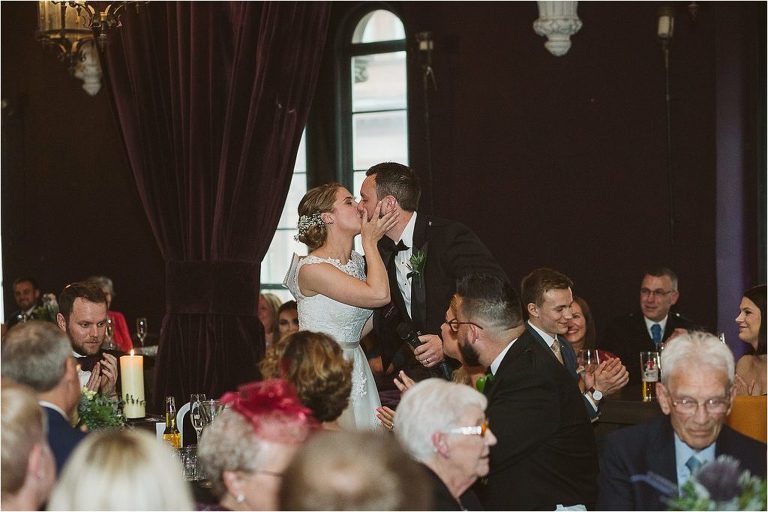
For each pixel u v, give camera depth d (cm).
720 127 750
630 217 788
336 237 462
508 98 834
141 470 210
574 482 354
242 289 502
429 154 866
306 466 178
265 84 489
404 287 487
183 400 514
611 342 710
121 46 529
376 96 918
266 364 313
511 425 347
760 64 773
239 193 497
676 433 304
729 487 248
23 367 310
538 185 823
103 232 1051
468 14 848
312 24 492
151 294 1026
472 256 473
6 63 1088
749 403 371
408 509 176
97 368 424
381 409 394
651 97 778
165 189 521
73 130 1063
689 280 761
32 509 251
